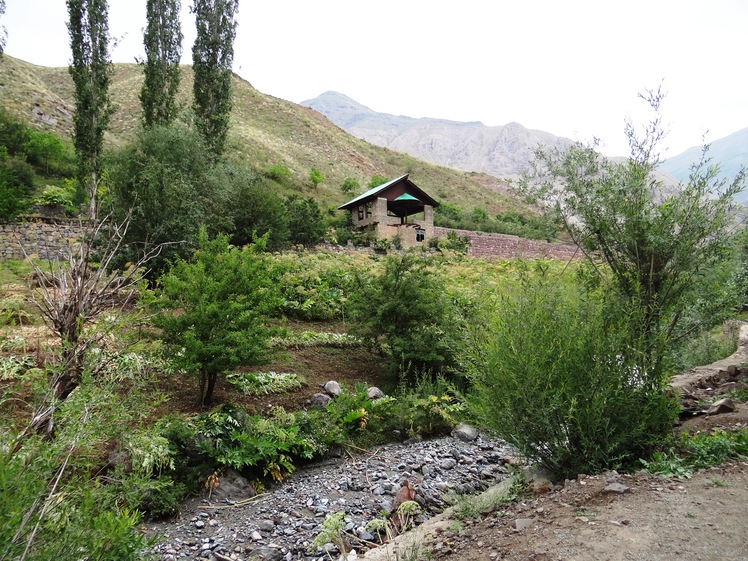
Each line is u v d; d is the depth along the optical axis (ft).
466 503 15.40
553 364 14.62
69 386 13.21
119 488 10.76
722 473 13.26
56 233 60.95
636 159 19.25
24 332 27.61
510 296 17.13
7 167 84.48
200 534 16.11
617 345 14.92
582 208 19.16
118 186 45.03
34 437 8.25
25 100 140.67
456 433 27.14
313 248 85.56
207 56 92.58
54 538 7.64
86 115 85.40
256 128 222.48
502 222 140.15
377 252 95.66
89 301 15.99
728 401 19.34
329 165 213.66
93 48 85.92
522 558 10.39
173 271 26.04
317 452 22.95
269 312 29.17
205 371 24.52
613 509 11.84
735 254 18.89
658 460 14.40
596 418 14.38
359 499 19.12
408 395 29.68
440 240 112.68
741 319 45.65
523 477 16.34
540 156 21.13
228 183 70.49
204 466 19.11
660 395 15.02
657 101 19.21
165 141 69.10
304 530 16.61
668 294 17.65
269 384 29.01
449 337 28.12
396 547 13.17
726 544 9.74
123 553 8.49
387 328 33.88
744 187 17.16
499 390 15.61
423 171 260.42
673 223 17.61
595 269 19.33
